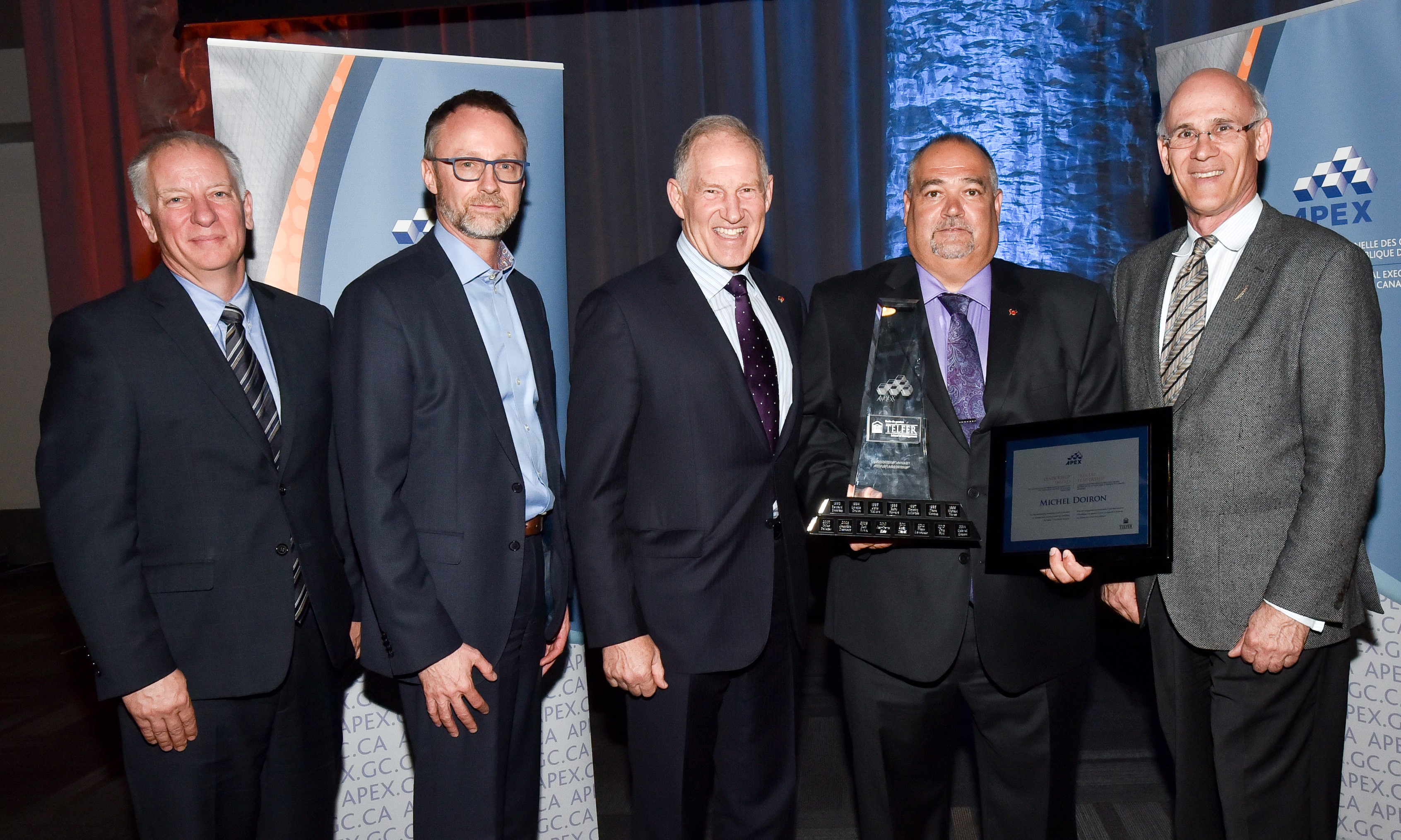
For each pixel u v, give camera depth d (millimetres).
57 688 4012
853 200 3791
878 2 3721
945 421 1760
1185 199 1814
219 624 1591
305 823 1715
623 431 1678
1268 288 1699
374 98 2166
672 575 1708
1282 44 2215
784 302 1891
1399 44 2104
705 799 1777
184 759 1580
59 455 1518
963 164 1772
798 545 1839
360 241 2170
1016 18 3697
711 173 1704
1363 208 2152
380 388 1592
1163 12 3623
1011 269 1881
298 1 3342
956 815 2506
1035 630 1746
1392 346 2139
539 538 1825
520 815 1834
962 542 1642
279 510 1650
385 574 1566
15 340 6266
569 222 3924
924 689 1794
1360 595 1782
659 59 3787
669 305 1716
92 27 4109
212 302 1675
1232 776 1770
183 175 1623
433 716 1624
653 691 1705
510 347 1809
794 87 3771
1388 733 2164
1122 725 3096
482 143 1725
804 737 3104
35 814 2809
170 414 1579
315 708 1728
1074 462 1670
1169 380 1804
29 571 6113
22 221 6207
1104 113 3691
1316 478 1613
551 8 3861
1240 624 1710
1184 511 1761
